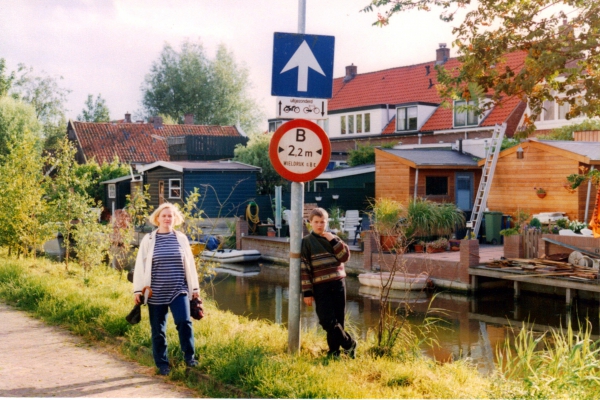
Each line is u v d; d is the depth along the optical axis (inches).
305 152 263.3
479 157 1079.0
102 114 3043.8
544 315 569.6
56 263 633.0
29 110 1947.6
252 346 265.4
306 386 215.9
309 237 266.7
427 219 824.3
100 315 330.3
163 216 258.7
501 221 919.7
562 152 870.4
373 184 1240.8
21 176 645.9
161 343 252.2
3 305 398.6
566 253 665.0
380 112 1557.6
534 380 228.1
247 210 1064.2
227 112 2534.5
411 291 687.7
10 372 249.6
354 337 311.0
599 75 296.7
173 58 2554.1
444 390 227.9
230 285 756.0
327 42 268.4
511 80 333.4
